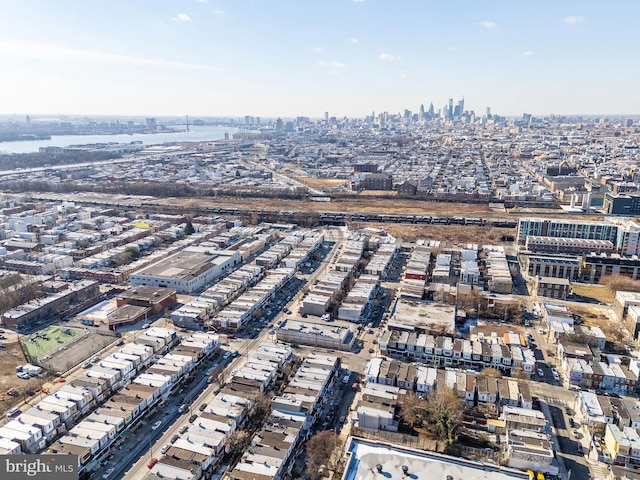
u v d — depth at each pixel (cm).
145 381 16788
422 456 11588
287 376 18075
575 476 13325
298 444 14350
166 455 13338
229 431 14462
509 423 14800
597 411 15425
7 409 15900
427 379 17038
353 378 18112
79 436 13950
